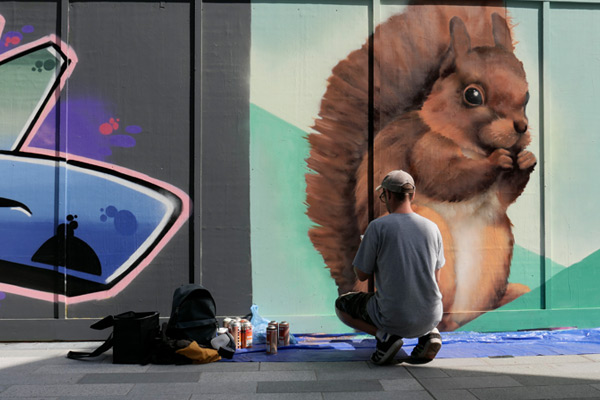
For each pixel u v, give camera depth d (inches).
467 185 189.6
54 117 181.9
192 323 157.0
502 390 128.7
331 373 143.3
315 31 188.7
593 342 175.0
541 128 192.1
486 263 189.8
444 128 189.9
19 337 177.2
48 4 182.9
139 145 183.6
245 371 145.4
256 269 185.0
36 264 179.2
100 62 183.6
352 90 188.7
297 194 186.9
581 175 193.0
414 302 143.3
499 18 191.8
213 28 186.7
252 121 186.4
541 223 191.3
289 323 183.9
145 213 182.4
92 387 131.4
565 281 191.5
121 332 153.6
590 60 193.6
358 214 187.8
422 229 147.1
